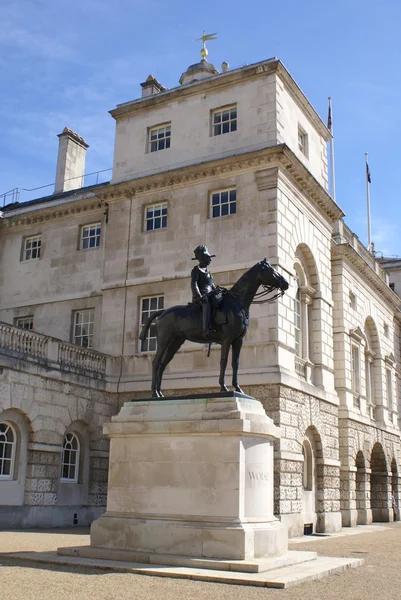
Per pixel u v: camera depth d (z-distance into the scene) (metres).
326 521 30.64
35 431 25.89
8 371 24.80
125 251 33.22
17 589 10.75
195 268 16.78
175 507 14.79
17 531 23.19
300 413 28.83
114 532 15.03
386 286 47.12
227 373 28.12
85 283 34.75
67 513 27.39
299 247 32.62
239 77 32.19
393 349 50.31
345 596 11.37
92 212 35.84
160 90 39.41
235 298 16.38
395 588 12.70
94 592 10.71
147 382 30.19
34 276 36.78
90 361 30.25
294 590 11.66
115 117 35.97
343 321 38.25
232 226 30.36
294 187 31.72
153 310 31.73
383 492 43.97
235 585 11.91
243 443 14.69
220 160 30.92
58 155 43.09
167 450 15.26
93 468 29.23
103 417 30.22
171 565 13.55
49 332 35.12
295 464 27.66
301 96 34.09
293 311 29.92
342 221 41.34
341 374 37.47
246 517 14.40
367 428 40.59
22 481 25.48
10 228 38.50
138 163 34.41
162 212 33.00
